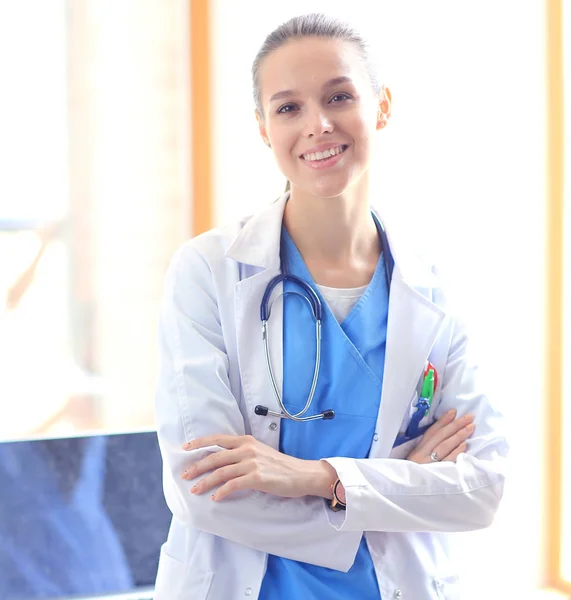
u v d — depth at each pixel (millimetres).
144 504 1590
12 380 2787
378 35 2646
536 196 2736
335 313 1273
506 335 2723
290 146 1207
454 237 2709
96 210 2781
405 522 1169
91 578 1551
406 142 2680
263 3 2658
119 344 2828
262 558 1174
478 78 2709
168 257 2816
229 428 1195
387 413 1238
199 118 2656
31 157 2736
